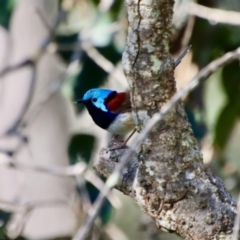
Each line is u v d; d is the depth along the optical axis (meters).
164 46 6.29
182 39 11.16
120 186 7.10
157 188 6.63
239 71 11.43
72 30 12.43
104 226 11.43
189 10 10.81
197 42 11.54
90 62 11.74
